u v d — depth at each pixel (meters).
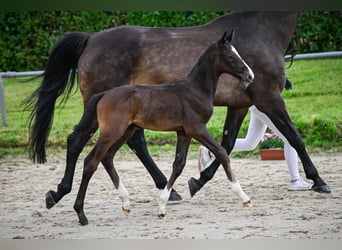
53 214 9.47
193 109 8.72
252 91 9.99
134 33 9.94
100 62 9.82
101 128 8.55
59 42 10.02
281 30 10.31
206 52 8.88
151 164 10.03
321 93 15.98
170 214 9.17
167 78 9.82
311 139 14.45
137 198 10.49
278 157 13.54
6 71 18.03
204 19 17.38
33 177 12.65
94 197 10.68
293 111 15.30
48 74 10.05
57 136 15.20
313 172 10.23
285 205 9.47
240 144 10.97
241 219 8.69
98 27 17.81
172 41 9.89
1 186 11.85
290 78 16.72
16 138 15.23
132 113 8.59
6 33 17.94
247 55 9.96
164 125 8.69
